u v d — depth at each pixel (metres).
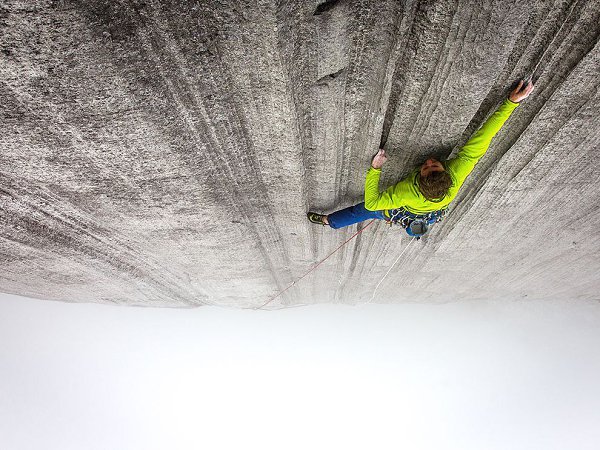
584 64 2.30
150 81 2.21
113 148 2.67
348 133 2.88
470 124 2.68
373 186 2.94
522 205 4.00
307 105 2.55
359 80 2.41
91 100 2.23
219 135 2.76
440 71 2.28
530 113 2.76
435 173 2.58
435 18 2.00
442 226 4.61
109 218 3.77
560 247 5.25
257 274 5.87
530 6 1.91
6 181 2.97
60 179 2.99
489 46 2.08
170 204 3.54
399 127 2.76
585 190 3.75
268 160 3.09
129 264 5.12
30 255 4.32
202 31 1.99
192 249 4.71
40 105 2.22
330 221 3.69
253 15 1.88
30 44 1.85
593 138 2.98
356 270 6.26
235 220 4.05
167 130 2.59
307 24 2.00
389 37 2.14
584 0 1.95
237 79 2.29
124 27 1.90
